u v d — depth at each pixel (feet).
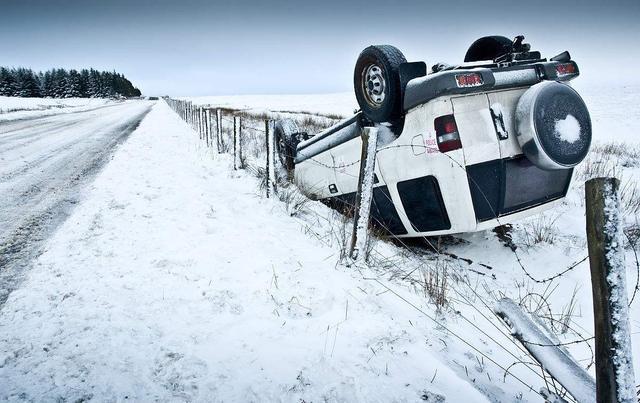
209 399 7.25
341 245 15.02
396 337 9.29
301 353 8.64
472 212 12.24
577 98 11.61
